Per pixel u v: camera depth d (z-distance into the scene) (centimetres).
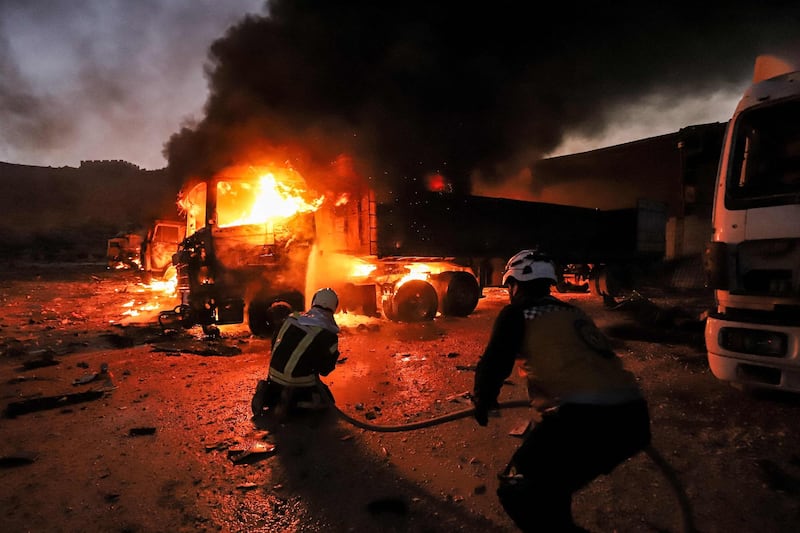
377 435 394
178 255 824
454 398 481
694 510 280
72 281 1864
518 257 228
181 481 327
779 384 402
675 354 649
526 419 421
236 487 318
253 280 824
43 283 1766
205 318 811
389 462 349
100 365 631
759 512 276
